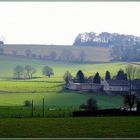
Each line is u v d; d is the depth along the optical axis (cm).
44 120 8431
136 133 6612
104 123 7731
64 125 7488
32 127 7238
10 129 6975
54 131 6812
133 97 11806
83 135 6419
